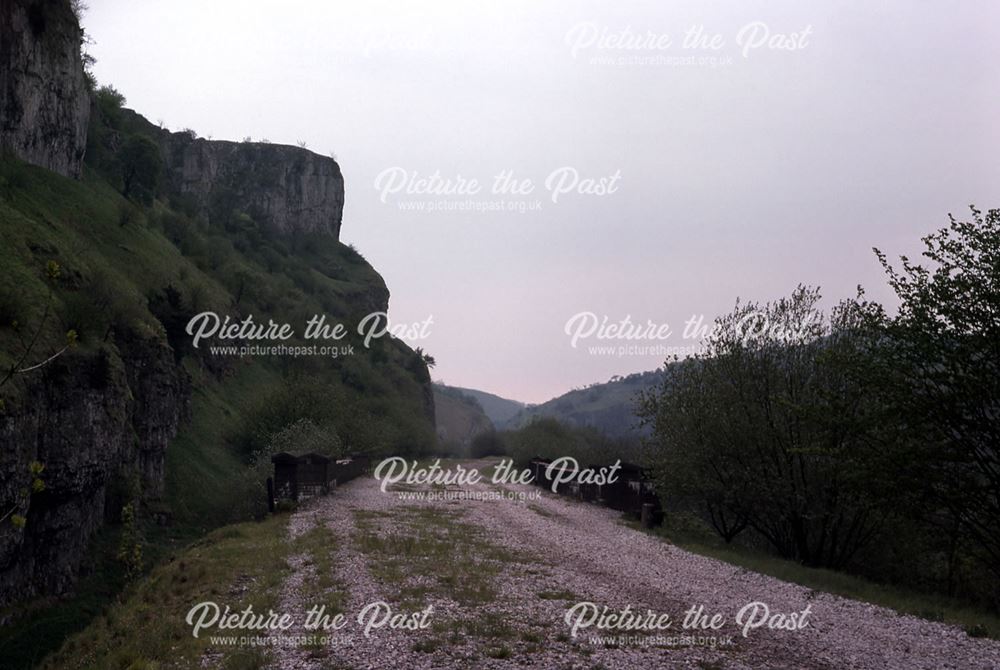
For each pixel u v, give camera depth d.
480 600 16.08
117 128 118.06
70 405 33.53
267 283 125.31
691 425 28.27
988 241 17.88
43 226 49.88
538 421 84.69
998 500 18.41
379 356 141.12
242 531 28.55
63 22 69.88
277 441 46.09
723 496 27.50
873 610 16.48
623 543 26.61
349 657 11.98
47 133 66.69
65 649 17.25
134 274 61.59
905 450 18.66
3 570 27.50
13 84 60.75
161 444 47.25
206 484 49.94
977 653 13.02
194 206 148.88
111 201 79.50
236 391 80.00
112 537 37.41
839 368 20.83
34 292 35.97
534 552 23.44
